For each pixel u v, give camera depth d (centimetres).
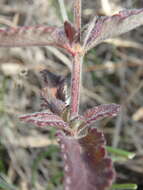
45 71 19
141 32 34
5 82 31
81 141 16
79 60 18
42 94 19
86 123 17
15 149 29
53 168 28
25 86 31
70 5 32
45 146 29
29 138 29
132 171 28
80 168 15
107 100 32
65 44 17
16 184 28
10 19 34
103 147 15
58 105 18
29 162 29
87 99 31
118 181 28
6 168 29
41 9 33
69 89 20
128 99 31
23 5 34
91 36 17
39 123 16
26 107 31
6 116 30
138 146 29
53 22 33
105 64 31
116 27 17
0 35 16
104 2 30
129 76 33
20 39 16
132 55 34
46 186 28
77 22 17
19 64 32
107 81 33
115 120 31
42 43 17
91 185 14
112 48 33
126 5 33
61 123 17
